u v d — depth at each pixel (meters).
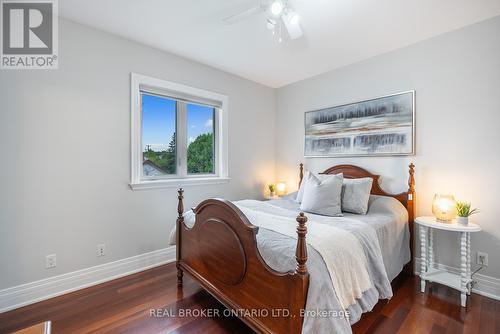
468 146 2.23
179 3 1.92
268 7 1.73
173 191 2.83
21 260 1.94
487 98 2.13
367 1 1.86
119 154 2.43
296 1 1.85
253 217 2.00
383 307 1.92
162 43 2.56
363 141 2.93
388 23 2.17
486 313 1.85
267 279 1.37
